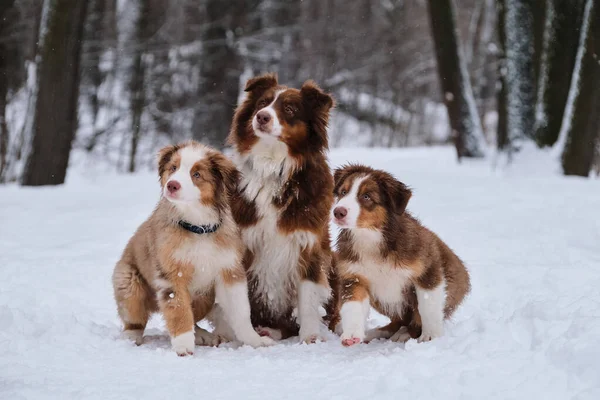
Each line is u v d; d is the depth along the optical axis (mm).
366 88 50781
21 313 7379
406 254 6773
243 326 7277
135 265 7586
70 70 19922
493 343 5691
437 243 7391
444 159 26016
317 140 7883
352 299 6875
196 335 7488
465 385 4910
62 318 7465
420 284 6844
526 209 13234
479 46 49688
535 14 19922
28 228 13281
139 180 21984
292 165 7699
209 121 32969
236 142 8070
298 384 5355
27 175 20125
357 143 48406
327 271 8008
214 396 5082
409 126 50875
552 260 9883
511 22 20078
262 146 7719
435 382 4969
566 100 19156
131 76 37188
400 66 50250
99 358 6277
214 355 6668
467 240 11250
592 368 4812
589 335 5289
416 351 5859
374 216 6746
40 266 10305
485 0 46688
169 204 7027
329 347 7023
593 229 11320
